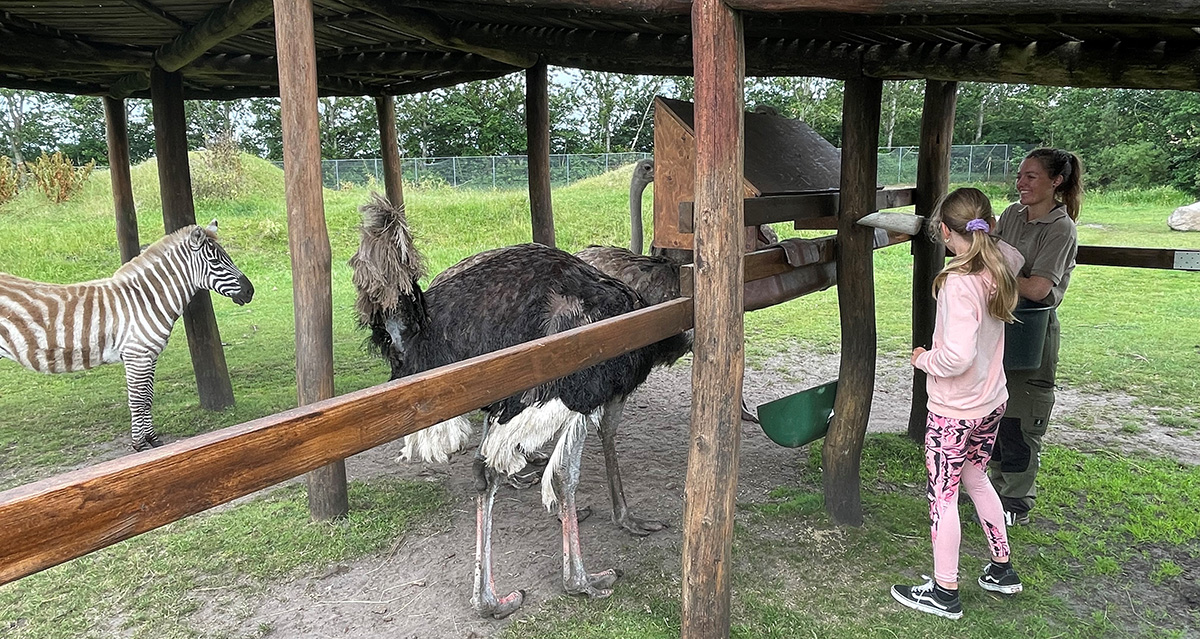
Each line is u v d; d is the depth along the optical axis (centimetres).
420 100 3206
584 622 280
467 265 363
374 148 3331
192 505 127
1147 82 275
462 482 414
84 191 1600
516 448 263
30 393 573
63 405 544
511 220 1568
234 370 635
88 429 494
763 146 372
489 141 3272
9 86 585
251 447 134
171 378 614
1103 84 288
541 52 447
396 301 248
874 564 319
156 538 344
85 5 402
